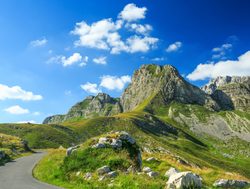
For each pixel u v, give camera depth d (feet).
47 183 103.14
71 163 114.62
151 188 81.51
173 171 104.78
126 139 128.06
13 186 95.09
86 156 116.47
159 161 155.12
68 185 96.43
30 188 90.07
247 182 106.32
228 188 100.94
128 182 87.51
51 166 134.51
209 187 90.74
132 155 121.80
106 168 104.78
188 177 82.07
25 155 295.89
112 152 118.21
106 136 128.67
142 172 101.86
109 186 87.92
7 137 392.68
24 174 134.41
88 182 96.68
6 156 223.92
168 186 80.02
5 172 142.61
